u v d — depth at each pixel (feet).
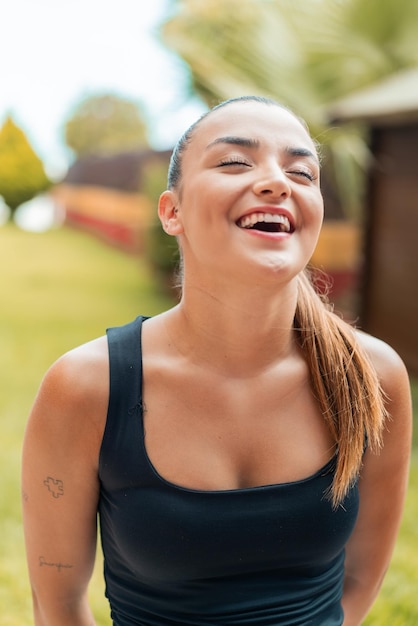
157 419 4.13
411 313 21.83
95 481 4.34
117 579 4.43
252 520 4.03
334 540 4.25
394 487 4.92
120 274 43.09
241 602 4.17
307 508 4.13
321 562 4.30
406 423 4.81
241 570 4.13
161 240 34.65
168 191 4.35
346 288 32.07
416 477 13.08
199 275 4.06
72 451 4.23
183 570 4.06
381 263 23.39
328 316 4.63
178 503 4.02
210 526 3.98
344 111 21.31
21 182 101.04
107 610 8.84
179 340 4.23
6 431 15.83
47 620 4.84
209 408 4.16
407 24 28.09
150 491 4.07
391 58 28.89
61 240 66.23
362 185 27.50
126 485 4.11
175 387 4.17
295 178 4.02
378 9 27.81
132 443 4.08
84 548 4.61
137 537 4.05
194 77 27.53
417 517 11.33
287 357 4.35
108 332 4.38
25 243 63.31
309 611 4.32
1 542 10.76
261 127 4.01
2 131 101.24
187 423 4.14
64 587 4.67
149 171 39.24
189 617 4.21
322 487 4.21
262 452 4.19
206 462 4.10
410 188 21.58
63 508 4.39
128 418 4.11
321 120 24.48
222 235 3.86
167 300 34.14
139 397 4.12
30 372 21.31
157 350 4.26
